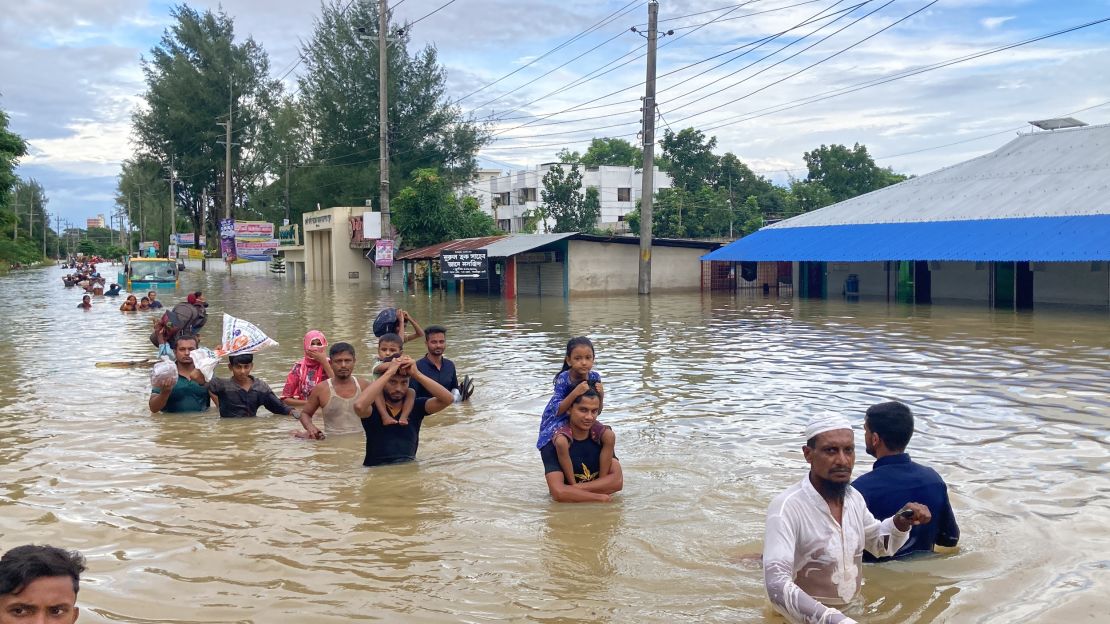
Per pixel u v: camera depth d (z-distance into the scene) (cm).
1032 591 479
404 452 796
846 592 459
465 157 6612
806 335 1819
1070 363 1337
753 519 616
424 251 4303
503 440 878
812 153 7081
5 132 3164
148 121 7812
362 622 450
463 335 1902
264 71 7944
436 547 565
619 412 1004
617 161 10700
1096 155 2941
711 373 1291
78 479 743
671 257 3694
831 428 445
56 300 3631
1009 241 2531
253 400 1034
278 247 6512
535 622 448
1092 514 607
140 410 1075
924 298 2958
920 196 3288
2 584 268
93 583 505
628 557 543
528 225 7606
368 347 1670
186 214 9350
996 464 744
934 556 533
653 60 3225
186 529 605
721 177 6744
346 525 613
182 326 1495
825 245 3102
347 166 6366
